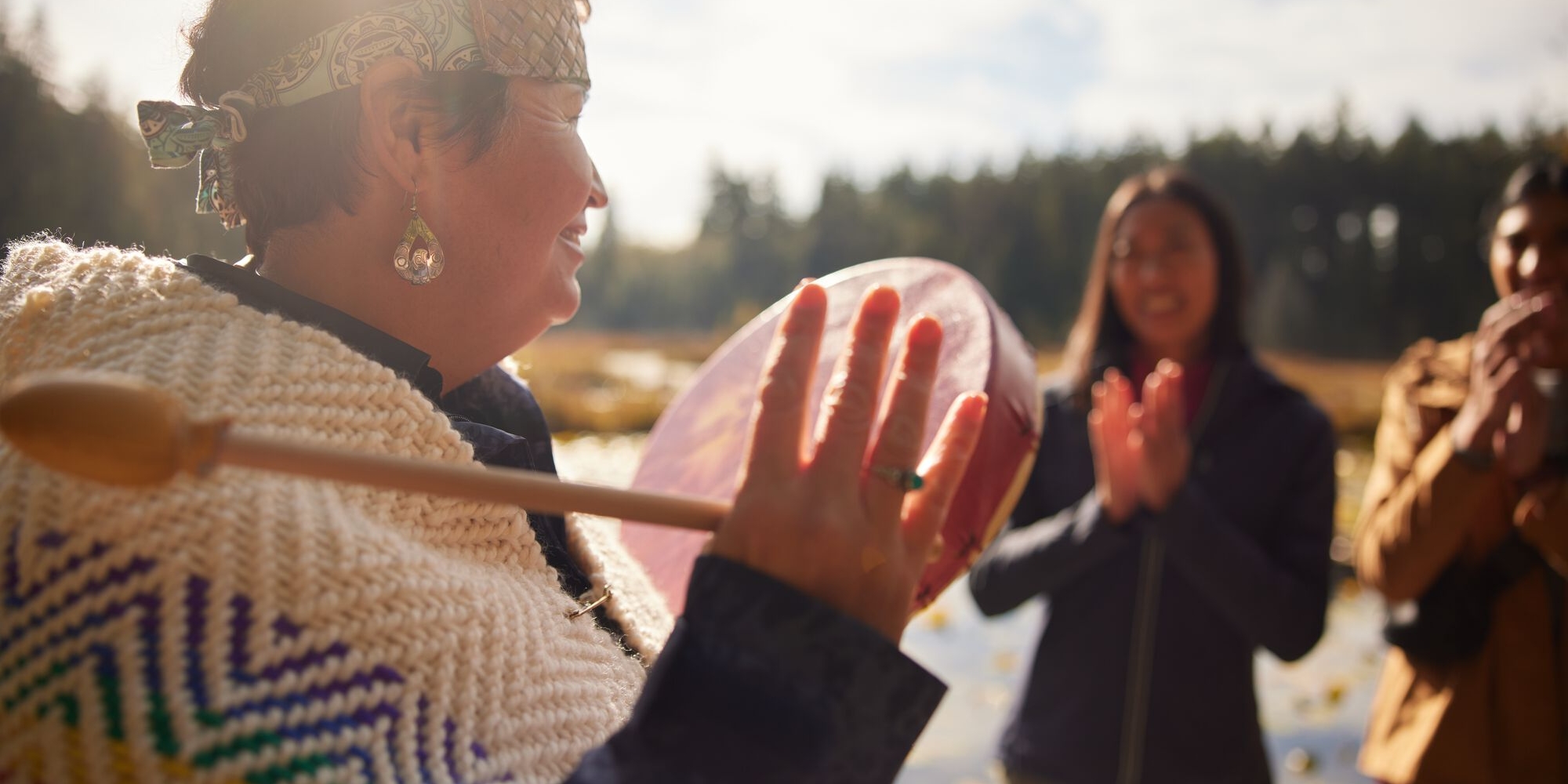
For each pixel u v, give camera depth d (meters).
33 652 0.66
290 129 0.92
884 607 0.69
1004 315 1.26
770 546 0.68
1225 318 2.79
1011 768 2.56
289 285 0.95
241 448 0.55
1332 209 73.81
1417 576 2.44
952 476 0.74
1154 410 2.29
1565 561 2.28
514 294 1.00
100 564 0.66
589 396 20.17
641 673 1.00
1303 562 2.42
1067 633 2.54
